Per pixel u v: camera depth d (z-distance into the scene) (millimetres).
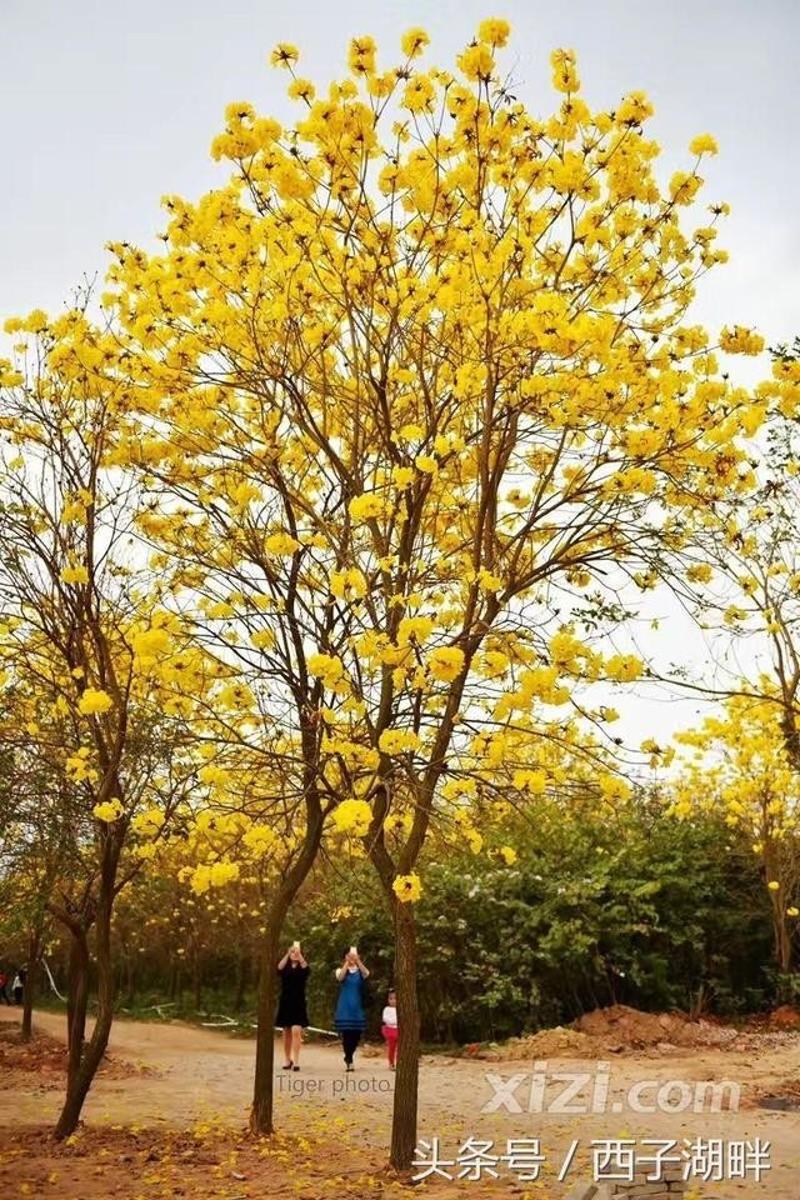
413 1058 6832
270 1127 7945
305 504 7230
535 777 5871
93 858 8312
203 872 5902
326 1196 6074
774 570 9867
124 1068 12633
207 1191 6180
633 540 6785
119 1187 6289
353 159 6473
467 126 6344
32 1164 6926
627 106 6238
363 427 7297
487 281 6352
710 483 6535
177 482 7145
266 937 7957
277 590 7039
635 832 17406
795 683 12328
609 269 6516
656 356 6395
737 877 18031
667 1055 13641
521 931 15992
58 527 7426
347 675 6355
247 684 6895
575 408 6219
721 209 6457
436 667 5480
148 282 6496
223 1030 19328
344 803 5258
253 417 7371
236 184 6680
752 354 6238
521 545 6785
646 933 16031
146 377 6676
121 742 7188
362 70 6234
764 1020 16703
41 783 7406
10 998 27328
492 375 6617
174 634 6387
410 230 6773
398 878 5684
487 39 6148
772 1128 8703
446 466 7320
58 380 7242
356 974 13219
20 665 8008
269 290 6707
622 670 5871
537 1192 6332
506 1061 13805
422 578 6906
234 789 7332
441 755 6566
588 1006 16359
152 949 23625
